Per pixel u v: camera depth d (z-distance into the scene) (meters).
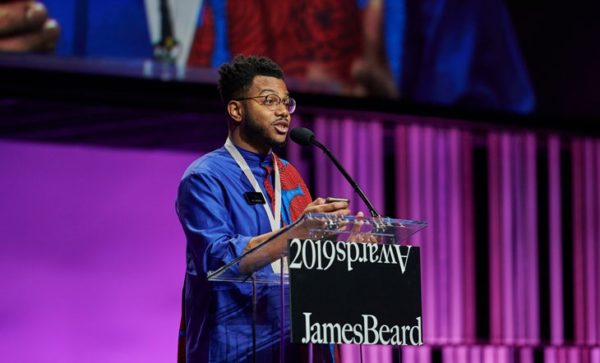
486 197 16.41
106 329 14.03
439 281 15.62
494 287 16.03
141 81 13.31
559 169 16.61
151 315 14.27
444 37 15.25
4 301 13.61
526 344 16.08
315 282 5.54
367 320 5.65
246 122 6.65
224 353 6.19
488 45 15.55
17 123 14.28
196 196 6.41
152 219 14.45
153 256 14.38
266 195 6.66
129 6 13.23
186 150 15.41
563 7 16.08
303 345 6.26
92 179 14.20
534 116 15.92
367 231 5.77
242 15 13.85
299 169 14.91
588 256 16.67
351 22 14.62
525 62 15.79
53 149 14.02
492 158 16.23
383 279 5.75
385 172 16.06
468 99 15.45
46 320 13.77
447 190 15.84
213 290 6.27
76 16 12.96
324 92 14.45
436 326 15.52
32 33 12.77
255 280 6.03
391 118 15.24
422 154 15.72
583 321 16.56
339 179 15.11
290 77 14.22
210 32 13.66
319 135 15.06
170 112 14.16
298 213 6.75
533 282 16.27
